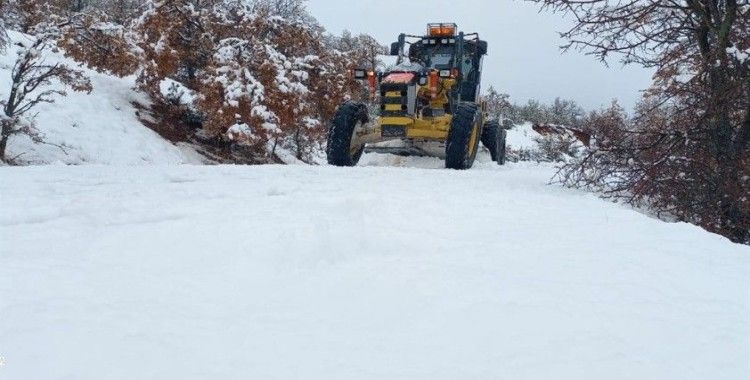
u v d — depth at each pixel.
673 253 2.62
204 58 17.44
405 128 8.27
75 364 1.29
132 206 3.34
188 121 16.03
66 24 13.91
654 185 5.93
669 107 6.62
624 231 3.13
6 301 1.67
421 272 2.13
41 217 2.95
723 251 2.74
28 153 11.50
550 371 1.35
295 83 15.53
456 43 9.43
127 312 1.63
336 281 2.00
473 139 8.45
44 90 13.41
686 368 1.40
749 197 5.83
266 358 1.37
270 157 16.53
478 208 3.79
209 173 5.60
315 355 1.40
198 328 1.54
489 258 2.38
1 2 13.80
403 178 5.85
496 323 1.65
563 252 2.54
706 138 6.14
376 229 2.87
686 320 1.73
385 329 1.58
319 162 19.27
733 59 5.91
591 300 1.88
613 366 1.39
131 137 13.60
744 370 1.40
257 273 2.08
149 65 14.94
